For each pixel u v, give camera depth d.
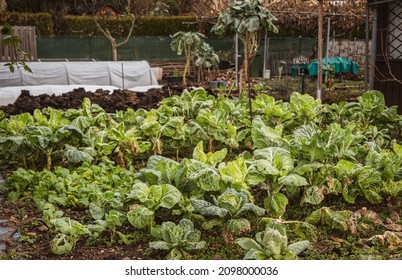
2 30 5.56
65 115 8.09
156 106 10.41
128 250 4.59
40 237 4.93
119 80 16.31
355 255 4.38
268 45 24.14
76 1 27.08
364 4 19.83
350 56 24.61
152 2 27.12
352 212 5.24
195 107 8.59
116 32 25.16
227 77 20.55
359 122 8.44
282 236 4.05
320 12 10.24
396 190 5.49
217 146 7.84
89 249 4.62
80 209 5.65
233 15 7.40
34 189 6.06
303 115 8.15
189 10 30.17
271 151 5.19
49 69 15.60
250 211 5.13
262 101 8.66
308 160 5.44
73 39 23.16
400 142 8.54
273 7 20.09
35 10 27.20
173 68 23.47
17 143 6.69
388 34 10.68
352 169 5.40
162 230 4.39
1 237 4.93
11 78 15.10
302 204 5.23
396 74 10.68
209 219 4.88
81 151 6.59
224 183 4.86
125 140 7.02
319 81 10.31
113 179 6.04
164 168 5.04
